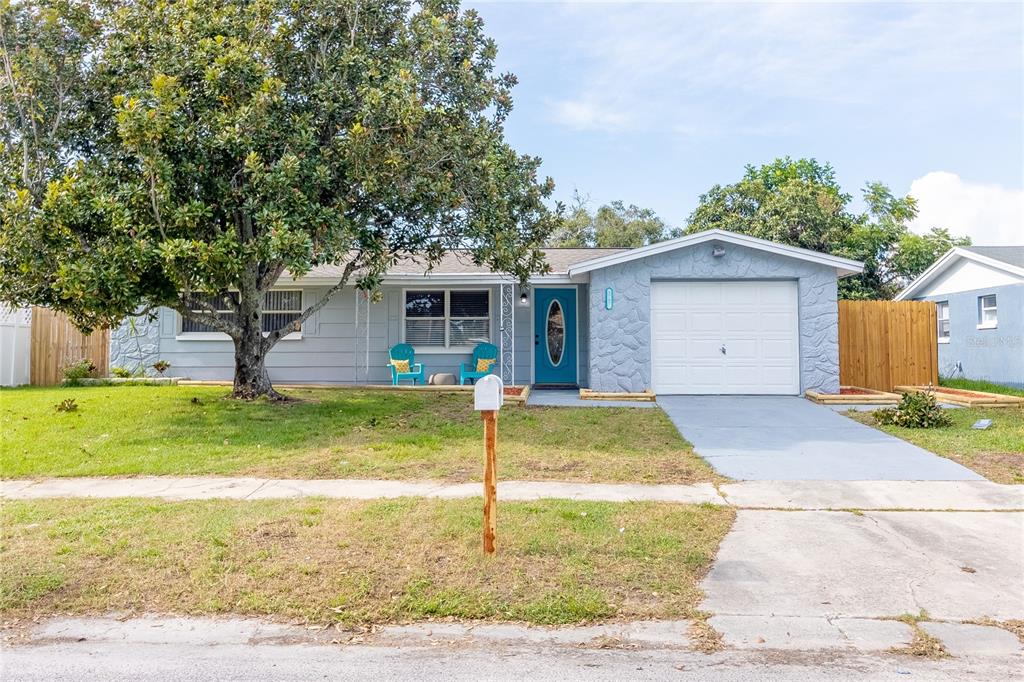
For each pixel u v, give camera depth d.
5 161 9.98
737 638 3.69
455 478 7.10
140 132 8.55
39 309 16.33
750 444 8.94
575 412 11.42
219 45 9.23
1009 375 17.89
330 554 4.77
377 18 10.80
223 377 16.31
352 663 3.45
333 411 11.04
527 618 3.92
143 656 3.54
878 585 4.35
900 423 10.12
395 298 16.14
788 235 26.42
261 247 8.97
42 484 6.89
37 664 3.45
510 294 15.91
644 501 6.21
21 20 9.86
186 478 7.12
